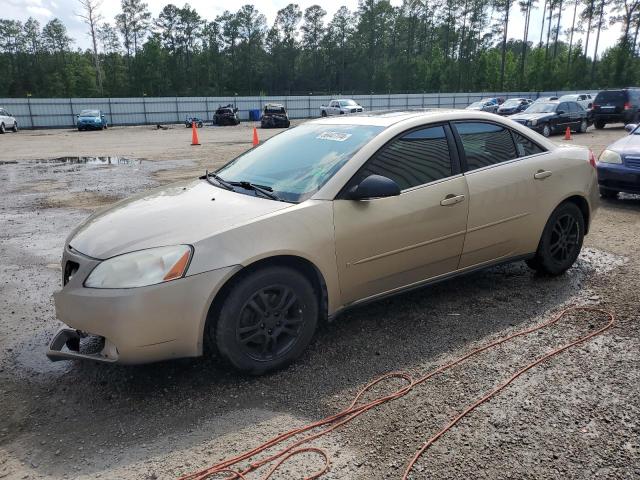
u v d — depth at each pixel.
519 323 3.84
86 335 2.99
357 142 3.63
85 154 18.14
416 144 3.74
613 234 6.28
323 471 2.33
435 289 4.54
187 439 2.59
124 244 2.92
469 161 3.98
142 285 2.75
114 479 2.32
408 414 2.75
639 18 78.75
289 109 53.50
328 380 3.11
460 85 91.94
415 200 3.60
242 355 3.04
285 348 3.21
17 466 2.43
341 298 3.43
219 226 3.00
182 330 2.84
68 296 2.86
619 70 78.50
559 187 4.47
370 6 100.38
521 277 4.81
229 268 2.89
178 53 99.38
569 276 4.82
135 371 3.25
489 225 4.05
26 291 4.74
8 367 3.36
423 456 2.43
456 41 97.56
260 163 3.94
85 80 90.94
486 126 4.20
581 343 3.50
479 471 2.32
